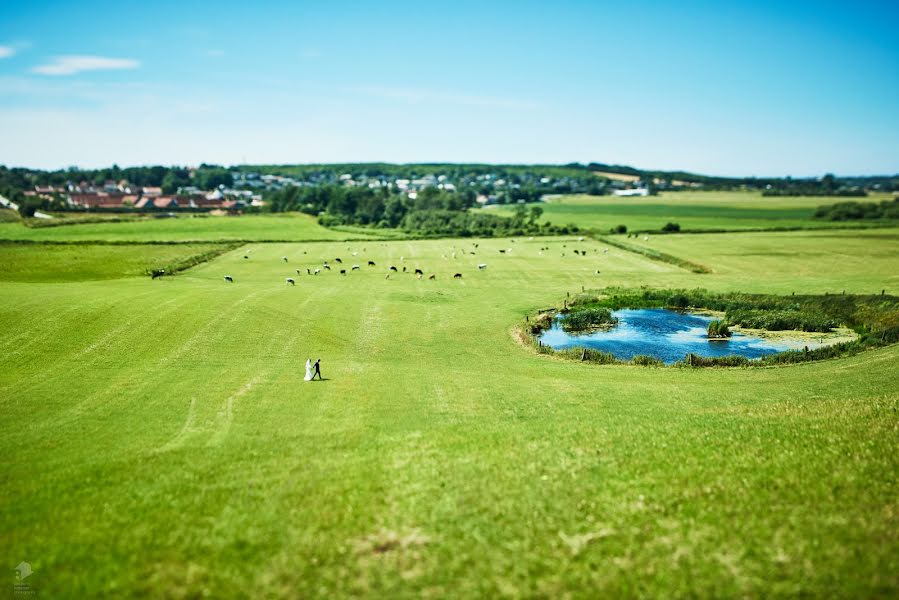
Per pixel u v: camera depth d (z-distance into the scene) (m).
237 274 91.50
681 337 59.53
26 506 21.05
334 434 28.47
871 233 142.75
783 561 17.25
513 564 17.56
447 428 29.52
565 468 23.78
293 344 50.03
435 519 19.94
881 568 16.64
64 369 40.03
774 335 60.28
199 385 37.00
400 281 86.44
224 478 23.28
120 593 16.55
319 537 19.00
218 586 16.84
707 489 21.59
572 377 43.22
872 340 53.41
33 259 98.38
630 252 118.12
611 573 17.05
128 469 24.11
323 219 188.62
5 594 16.38
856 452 24.48
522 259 109.06
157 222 176.00
